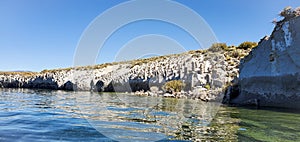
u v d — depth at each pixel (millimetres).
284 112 10781
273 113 10375
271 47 15562
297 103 12492
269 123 7754
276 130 6637
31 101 15109
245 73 16984
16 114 8969
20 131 5949
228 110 11406
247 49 27547
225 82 19203
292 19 14672
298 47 13359
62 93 25547
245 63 18266
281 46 14617
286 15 15852
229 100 16188
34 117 8195
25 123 7031
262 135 6004
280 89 13641
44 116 8430
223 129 6645
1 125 6715
